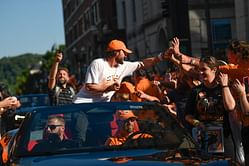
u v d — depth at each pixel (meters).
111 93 8.70
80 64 57.94
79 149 5.68
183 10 27.62
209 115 7.29
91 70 8.41
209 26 16.34
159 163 4.98
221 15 29.48
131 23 41.72
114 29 45.38
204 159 5.18
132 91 9.11
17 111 17.05
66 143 5.80
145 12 36.91
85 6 64.06
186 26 27.44
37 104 19.73
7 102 7.80
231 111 6.96
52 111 6.30
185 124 8.47
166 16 21.00
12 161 5.54
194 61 8.96
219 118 7.25
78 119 6.09
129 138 5.85
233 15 29.55
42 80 61.41
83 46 65.06
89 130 5.96
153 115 6.25
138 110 6.29
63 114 6.21
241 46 7.23
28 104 19.73
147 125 6.07
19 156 5.64
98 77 8.38
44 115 6.21
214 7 29.45
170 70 11.41
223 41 29.41
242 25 22.86
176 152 5.44
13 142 6.13
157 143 5.77
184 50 16.52
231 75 7.29
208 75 7.28
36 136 5.91
